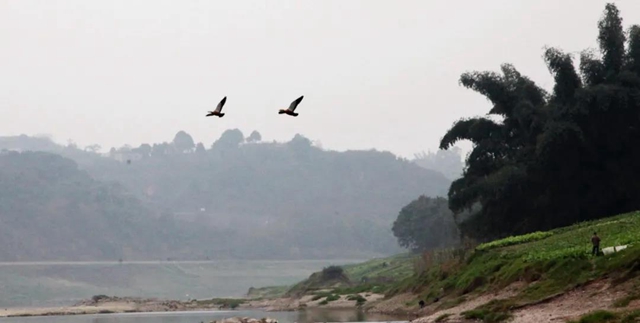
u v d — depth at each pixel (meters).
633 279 106.12
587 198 197.00
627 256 111.06
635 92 188.62
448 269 177.88
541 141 191.12
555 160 192.38
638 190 192.88
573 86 199.12
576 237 147.50
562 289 116.00
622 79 192.62
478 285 149.25
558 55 199.00
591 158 195.38
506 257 151.38
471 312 120.12
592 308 102.38
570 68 198.12
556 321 99.00
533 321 103.25
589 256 121.19
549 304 112.31
